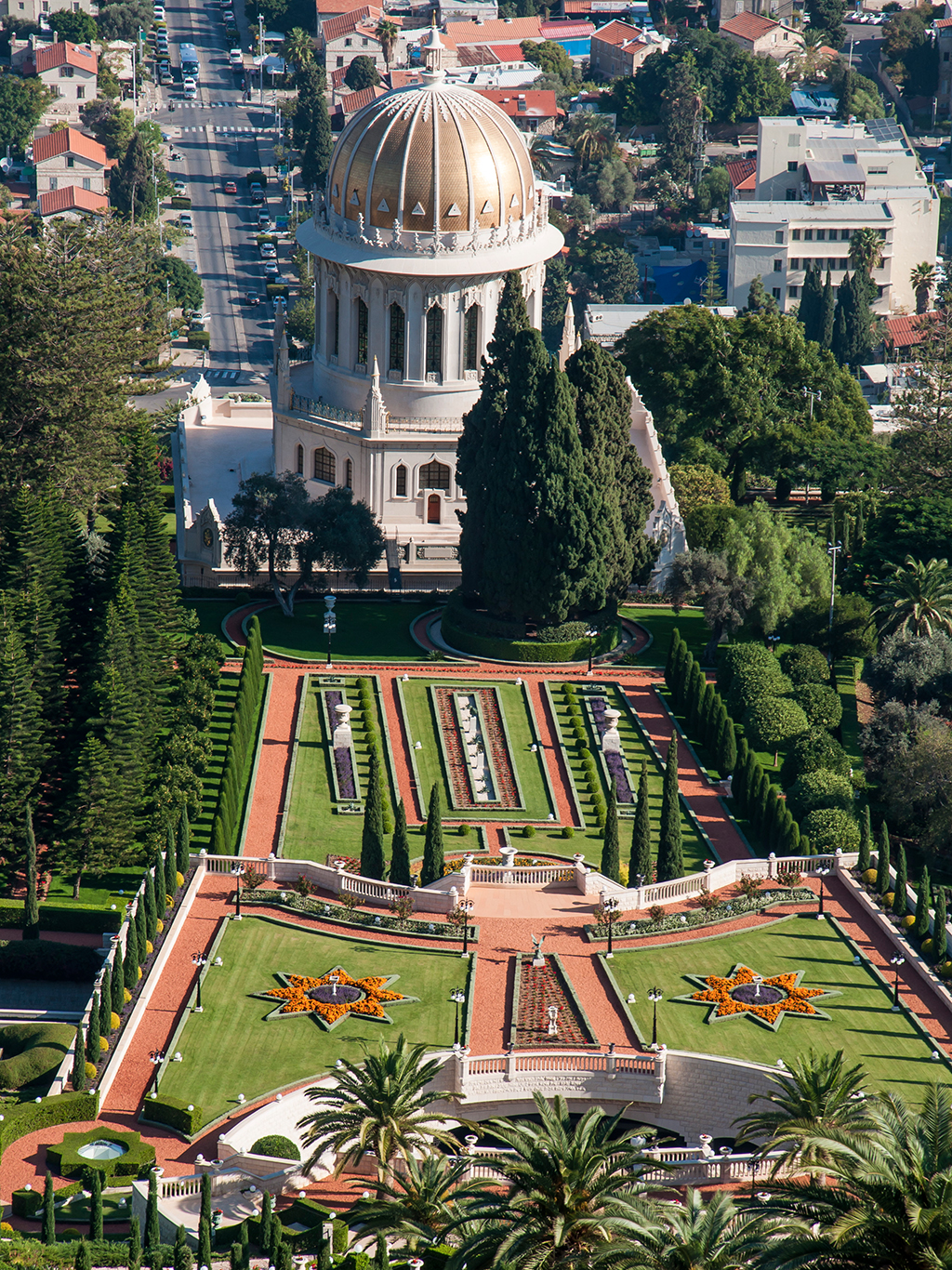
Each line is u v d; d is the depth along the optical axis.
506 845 148.88
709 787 159.25
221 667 172.38
